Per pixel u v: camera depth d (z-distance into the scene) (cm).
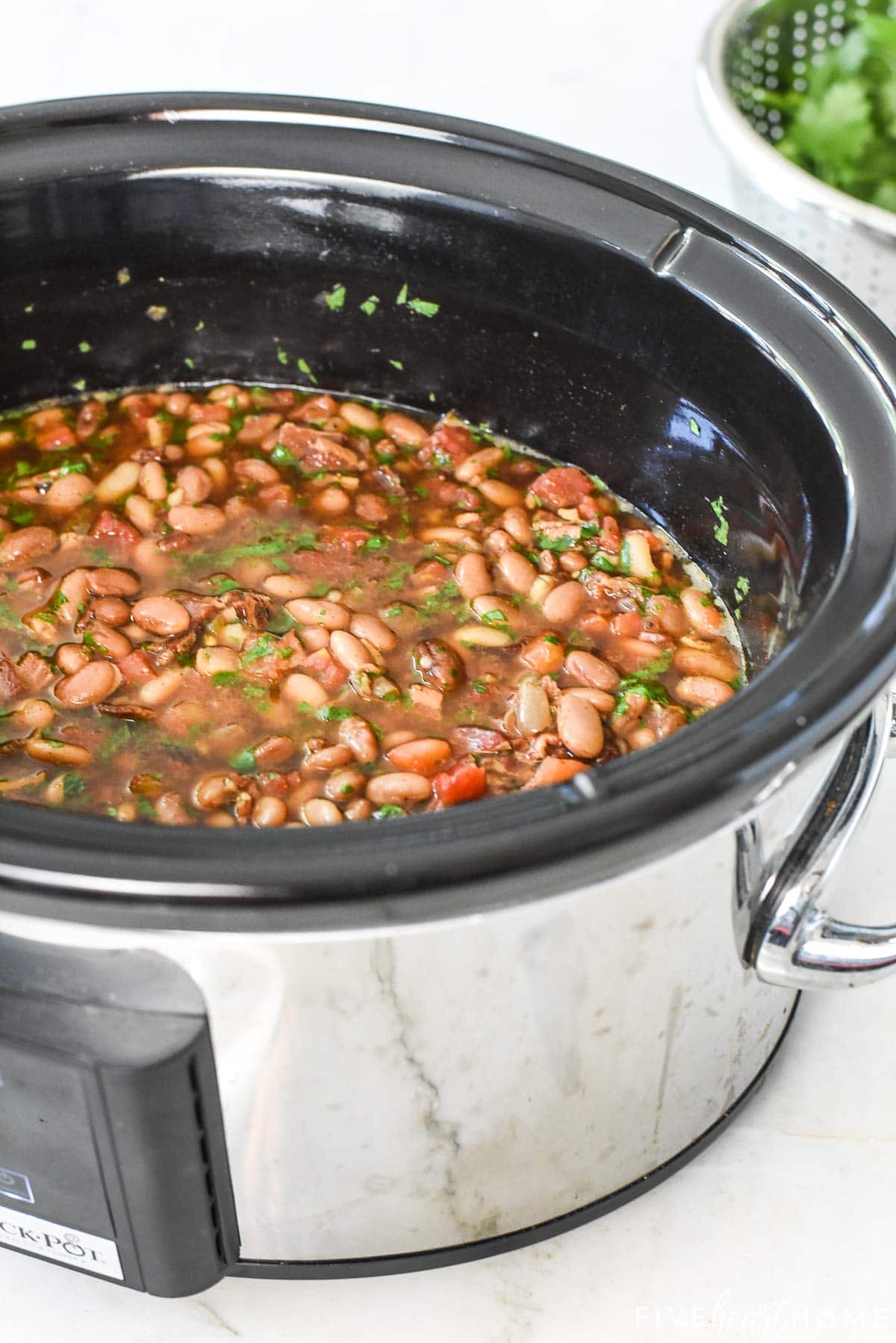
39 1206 67
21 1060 63
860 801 66
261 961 62
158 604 75
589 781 60
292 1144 66
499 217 76
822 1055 75
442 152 76
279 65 108
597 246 74
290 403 83
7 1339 69
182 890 58
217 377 83
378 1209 68
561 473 80
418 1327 69
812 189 86
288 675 74
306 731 73
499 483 80
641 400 77
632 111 106
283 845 59
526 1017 65
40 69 107
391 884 59
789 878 66
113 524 78
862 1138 73
